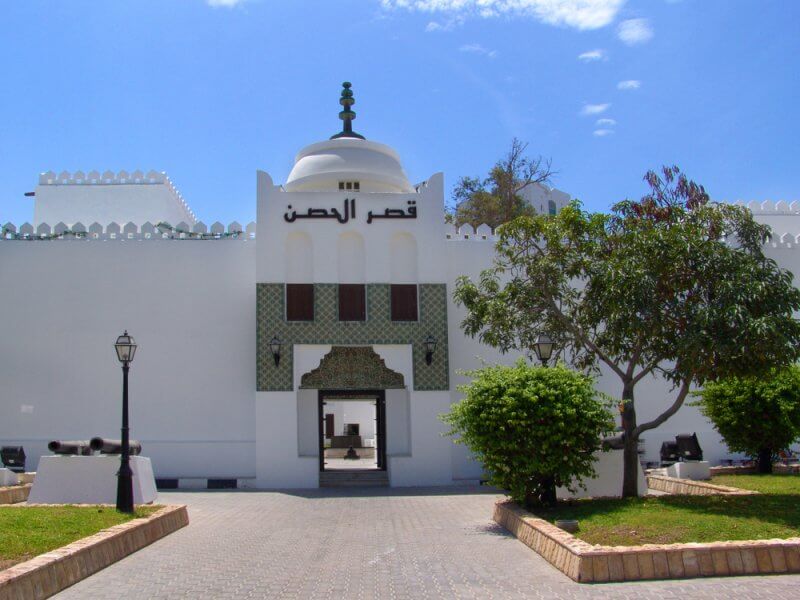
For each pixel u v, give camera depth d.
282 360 19.00
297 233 19.52
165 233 20.19
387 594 7.73
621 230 13.55
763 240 13.12
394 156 22.31
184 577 8.59
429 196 19.92
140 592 7.91
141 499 14.45
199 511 14.37
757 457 17.19
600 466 13.93
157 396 19.53
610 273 12.38
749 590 7.35
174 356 19.67
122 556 9.66
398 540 10.93
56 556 8.14
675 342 12.28
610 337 13.23
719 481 15.22
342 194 19.73
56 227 19.98
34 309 19.69
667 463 18.83
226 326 19.81
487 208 34.41
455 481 19.33
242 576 8.62
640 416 20.70
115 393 19.50
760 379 12.80
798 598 7.02
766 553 8.14
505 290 14.46
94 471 14.30
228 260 20.05
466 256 20.48
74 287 19.80
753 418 16.27
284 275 19.27
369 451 30.53
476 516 13.30
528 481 11.80
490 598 7.46
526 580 8.16
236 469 19.28
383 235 19.64
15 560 8.09
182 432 19.42
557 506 11.84
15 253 19.84
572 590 7.61
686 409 20.86
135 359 19.61
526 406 11.60
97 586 8.16
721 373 12.26
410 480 19.03
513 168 34.94
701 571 8.02
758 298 11.95
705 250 12.35
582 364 14.70
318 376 19.52
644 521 9.78
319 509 14.73
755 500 11.08
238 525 12.57
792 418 16.08
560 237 13.96
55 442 14.51
